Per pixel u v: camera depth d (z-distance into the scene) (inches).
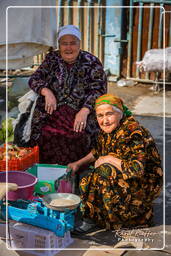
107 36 283.7
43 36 150.1
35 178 107.7
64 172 119.6
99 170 104.0
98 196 105.6
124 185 103.2
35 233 98.8
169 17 268.2
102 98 105.4
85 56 133.2
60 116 134.6
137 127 104.2
